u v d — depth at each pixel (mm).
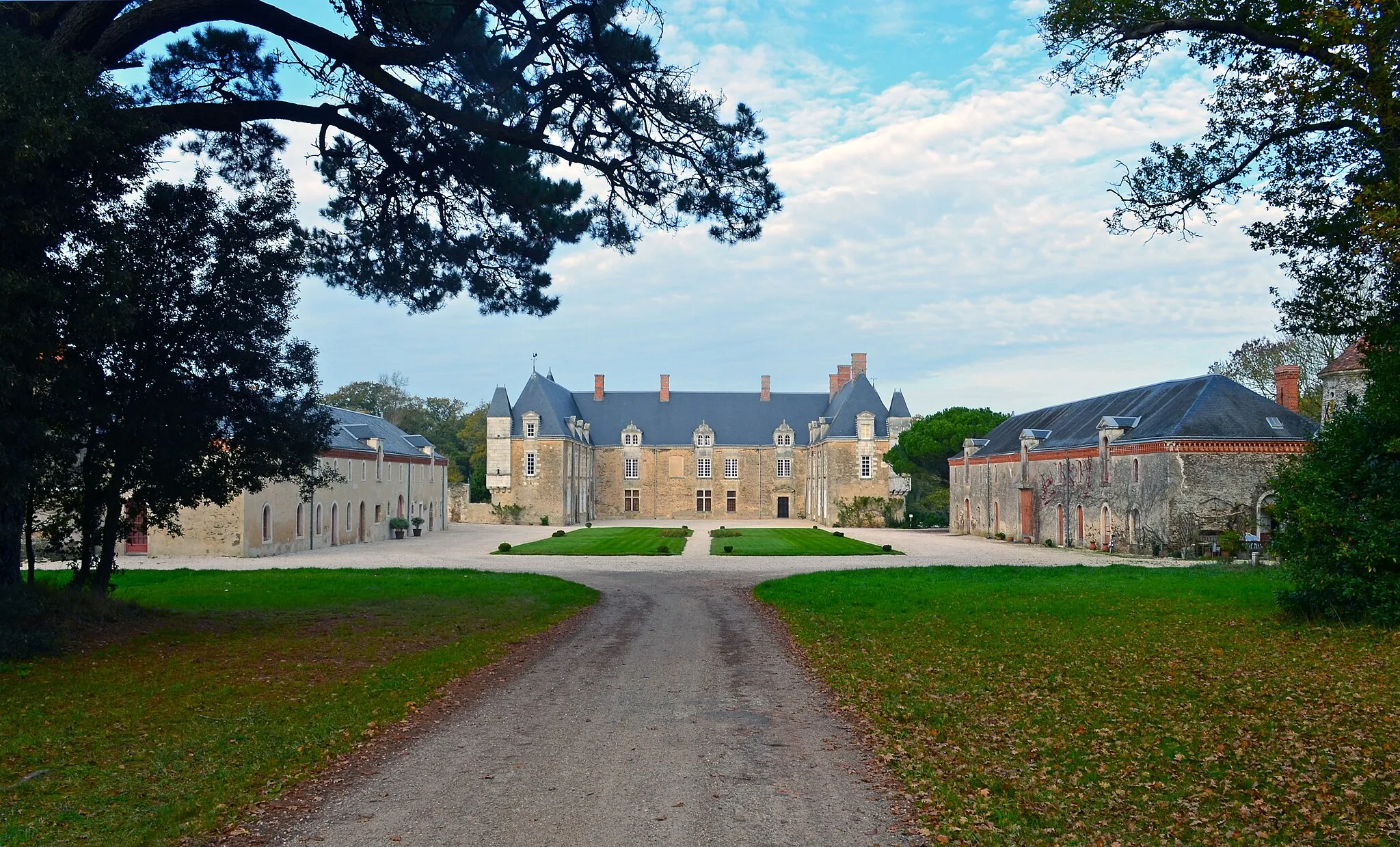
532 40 14453
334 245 17188
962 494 60969
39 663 12586
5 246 11016
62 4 13422
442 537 58500
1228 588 20938
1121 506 41000
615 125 15273
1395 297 13305
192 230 14719
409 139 16031
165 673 12219
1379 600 13875
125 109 12117
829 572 28672
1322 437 15922
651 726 9453
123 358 14117
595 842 6141
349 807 6941
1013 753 8203
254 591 23516
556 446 80250
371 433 56375
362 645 14719
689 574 30984
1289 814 6484
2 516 14078
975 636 14820
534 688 11547
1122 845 6051
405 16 14062
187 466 15672
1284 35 12391
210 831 6434
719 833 6305
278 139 17234
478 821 6582
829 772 7742
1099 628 15328
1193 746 8188
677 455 92562
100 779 7668
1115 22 13586
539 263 17891
